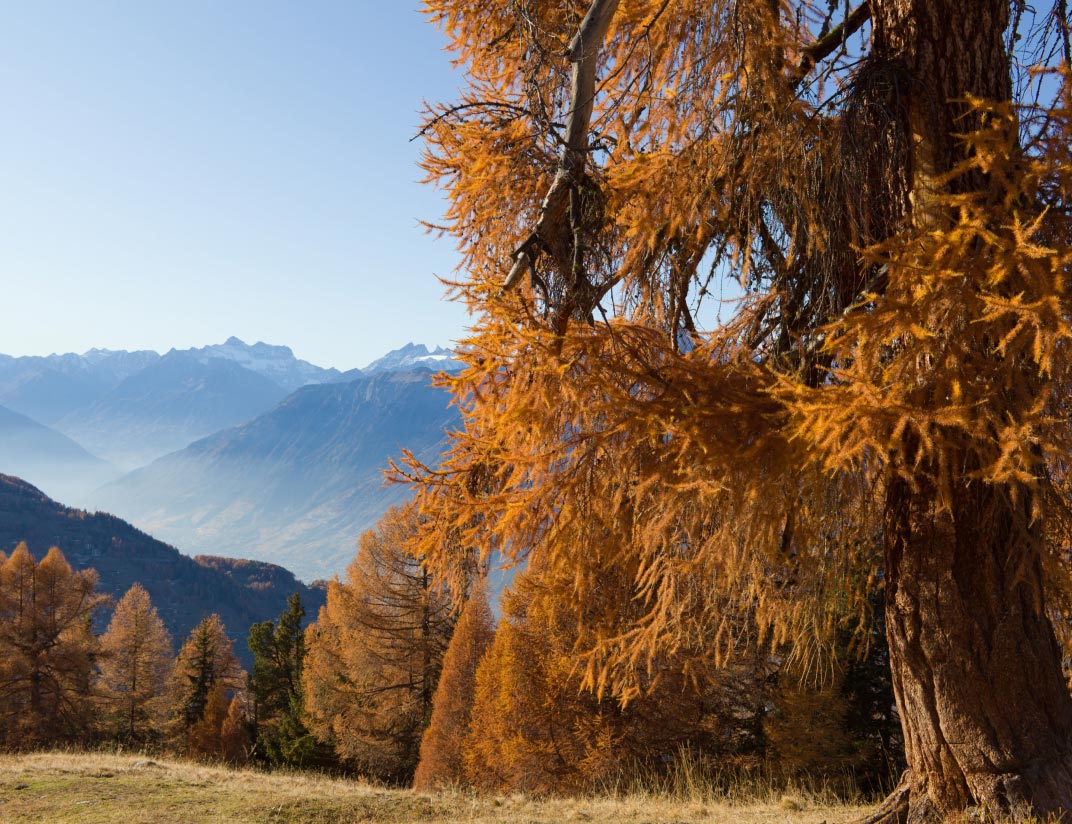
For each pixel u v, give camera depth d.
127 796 9.48
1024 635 4.14
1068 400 3.18
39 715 43.22
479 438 4.45
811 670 11.73
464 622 21.41
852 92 4.21
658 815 7.52
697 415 3.63
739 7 3.81
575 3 4.88
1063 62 3.11
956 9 4.12
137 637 54.88
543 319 4.20
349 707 28.33
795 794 9.05
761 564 4.82
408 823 8.48
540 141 4.72
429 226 5.32
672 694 14.12
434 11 5.29
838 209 4.14
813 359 4.08
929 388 3.10
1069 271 2.62
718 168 4.16
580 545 4.19
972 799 4.13
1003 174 2.99
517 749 15.11
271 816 8.75
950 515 4.16
